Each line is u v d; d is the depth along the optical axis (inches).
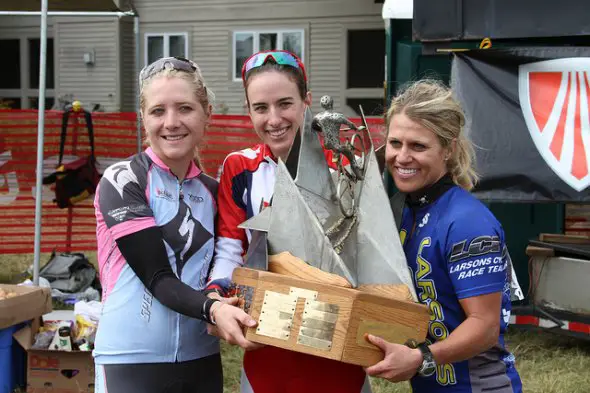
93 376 150.3
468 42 193.6
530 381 164.7
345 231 75.9
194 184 85.7
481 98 176.7
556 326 188.1
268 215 78.3
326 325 66.9
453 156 78.0
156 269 77.5
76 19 598.2
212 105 87.0
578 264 182.5
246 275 73.3
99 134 281.9
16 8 256.8
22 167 286.2
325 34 561.3
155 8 588.4
